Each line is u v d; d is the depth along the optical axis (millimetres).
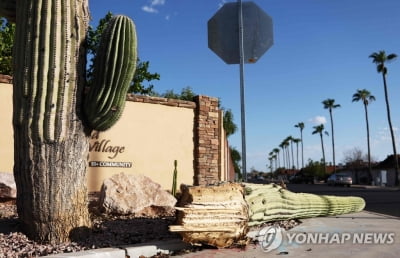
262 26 7738
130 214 8453
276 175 134750
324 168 81438
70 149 5992
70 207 6008
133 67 5852
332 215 10812
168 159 11977
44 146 5805
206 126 12633
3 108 9867
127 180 8859
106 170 11008
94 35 15203
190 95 25250
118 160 11219
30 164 5809
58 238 5906
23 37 5844
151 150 11727
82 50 6180
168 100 12094
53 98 5773
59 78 5820
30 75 5746
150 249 5898
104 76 5801
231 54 7676
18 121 5836
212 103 12852
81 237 6125
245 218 6148
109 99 5879
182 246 6250
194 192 5824
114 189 8562
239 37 7629
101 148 10977
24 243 5809
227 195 5965
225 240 6004
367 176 64438
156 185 9086
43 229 5883
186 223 5727
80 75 6117
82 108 6145
